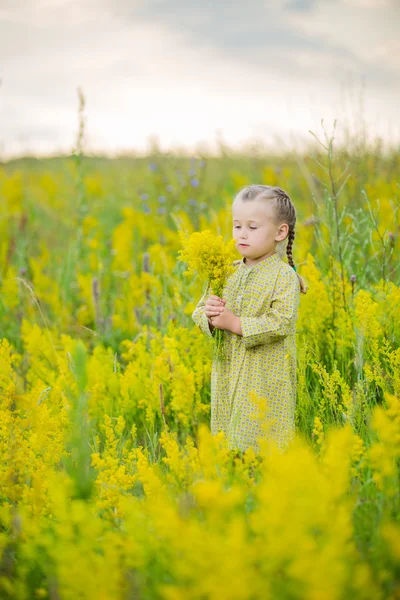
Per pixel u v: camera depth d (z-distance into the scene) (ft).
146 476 6.97
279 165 26.27
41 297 17.42
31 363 13.02
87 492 6.70
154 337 12.92
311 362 11.71
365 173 18.90
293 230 10.12
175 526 5.09
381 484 6.39
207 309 9.36
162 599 5.35
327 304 12.80
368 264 14.46
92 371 12.08
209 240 8.93
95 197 28.60
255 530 5.14
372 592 4.94
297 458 5.31
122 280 19.27
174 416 11.43
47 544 5.96
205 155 28.04
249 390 9.48
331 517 5.18
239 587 4.42
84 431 7.09
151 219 22.33
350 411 8.86
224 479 6.61
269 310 9.55
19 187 26.84
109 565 5.60
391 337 12.00
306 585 4.54
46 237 25.04
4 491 7.72
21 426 8.58
